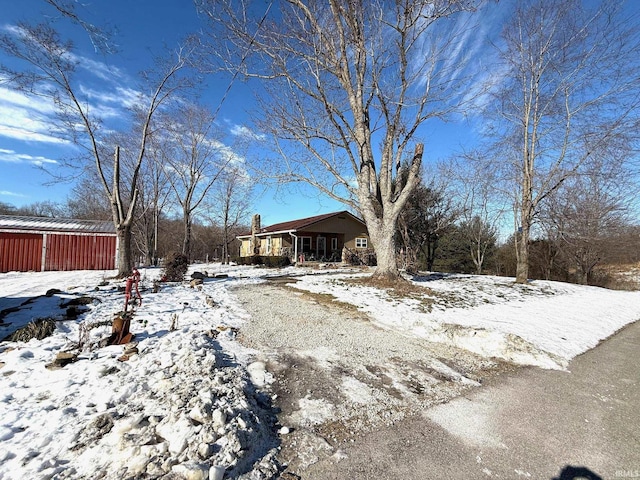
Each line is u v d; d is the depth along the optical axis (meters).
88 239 16.12
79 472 2.02
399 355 4.74
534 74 13.25
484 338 5.30
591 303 10.41
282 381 3.67
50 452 2.21
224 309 6.88
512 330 6.14
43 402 2.86
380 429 2.88
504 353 5.00
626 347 6.14
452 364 4.58
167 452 2.19
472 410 3.32
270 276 14.15
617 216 17.34
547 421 3.16
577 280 19.11
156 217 26.59
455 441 2.74
